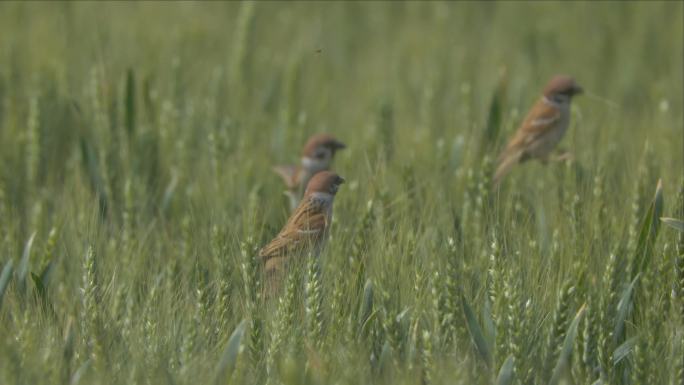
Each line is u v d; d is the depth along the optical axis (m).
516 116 14.73
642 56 21.33
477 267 10.30
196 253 10.55
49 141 15.20
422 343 9.29
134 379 8.68
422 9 25.41
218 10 24.31
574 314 9.56
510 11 24.48
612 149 13.55
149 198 13.33
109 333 9.25
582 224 11.02
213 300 9.83
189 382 8.78
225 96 17.77
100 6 23.03
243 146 14.40
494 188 12.52
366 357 9.16
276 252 10.66
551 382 9.15
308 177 13.91
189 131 14.95
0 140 15.17
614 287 9.86
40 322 9.55
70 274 10.84
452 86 19.22
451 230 11.15
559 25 23.27
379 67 20.72
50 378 8.70
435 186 12.81
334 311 9.43
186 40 20.30
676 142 13.83
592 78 20.19
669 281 9.95
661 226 10.38
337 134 16.91
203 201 13.15
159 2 23.64
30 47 18.98
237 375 8.88
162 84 18.14
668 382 9.30
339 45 22.55
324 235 10.98
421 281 9.77
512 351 9.09
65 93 16.06
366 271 10.14
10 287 10.27
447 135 15.61
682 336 9.51
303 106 18.06
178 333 9.43
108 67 16.72
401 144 14.97
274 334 9.23
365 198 11.71
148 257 11.21
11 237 11.69
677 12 23.84
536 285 9.80
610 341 9.45
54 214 12.21
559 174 12.94
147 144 14.16
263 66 20.67
